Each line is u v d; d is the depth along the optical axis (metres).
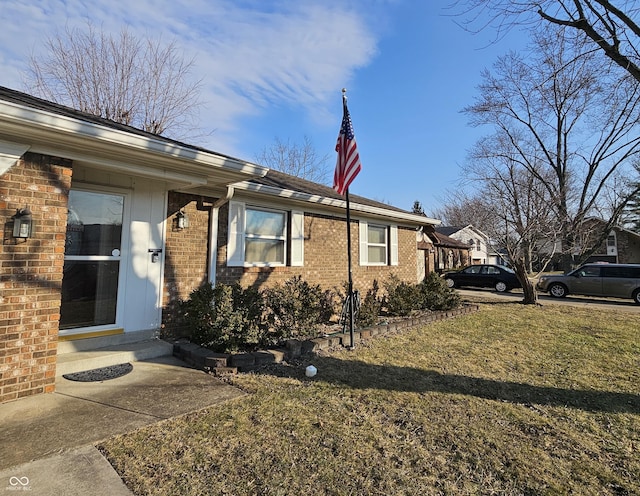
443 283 10.04
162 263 5.61
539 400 3.92
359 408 3.59
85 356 4.41
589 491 2.38
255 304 5.55
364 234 10.09
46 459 2.50
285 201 7.55
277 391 3.95
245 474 2.46
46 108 4.20
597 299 14.48
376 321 7.64
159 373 4.35
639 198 28.59
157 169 4.78
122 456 2.59
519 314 9.88
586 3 5.28
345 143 6.22
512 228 12.63
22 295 3.51
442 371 4.80
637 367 5.09
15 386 3.46
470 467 2.63
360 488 2.36
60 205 3.80
